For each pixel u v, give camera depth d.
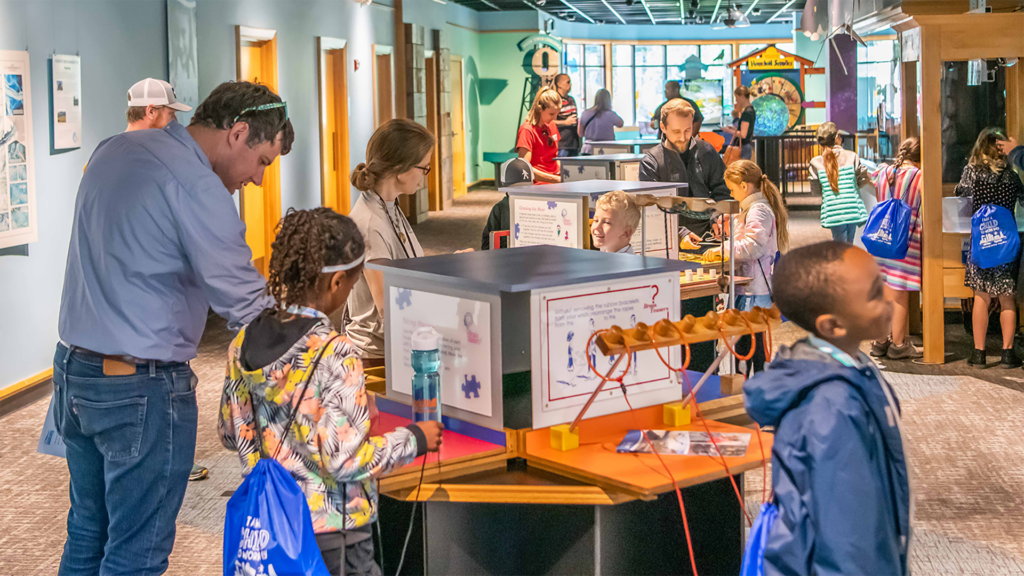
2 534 3.76
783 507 1.63
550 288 2.22
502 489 2.09
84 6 6.35
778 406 1.66
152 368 2.38
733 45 24.56
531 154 8.55
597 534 2.29
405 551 2.43
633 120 24.80
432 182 16.19
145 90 4.48
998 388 5.60
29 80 5.67
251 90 2.53
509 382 2.22
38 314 5.88
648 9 20.95
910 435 4.79
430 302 2.38
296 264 1.92
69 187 6.22
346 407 1.88
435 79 16.03
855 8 8.43
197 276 2.40
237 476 4.37
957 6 6.16
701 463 2.12
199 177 2.39
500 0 18.53
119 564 2.40
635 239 4.33
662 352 2.46
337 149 11.77
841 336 1.69
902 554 1.67
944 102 6.83
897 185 6.30
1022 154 6.02
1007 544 3.54
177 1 7.60
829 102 13.93
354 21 12.16
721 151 15.59
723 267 4.35
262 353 1.90
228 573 1.89
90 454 2.50
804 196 17.06
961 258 6.21
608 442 2.31
